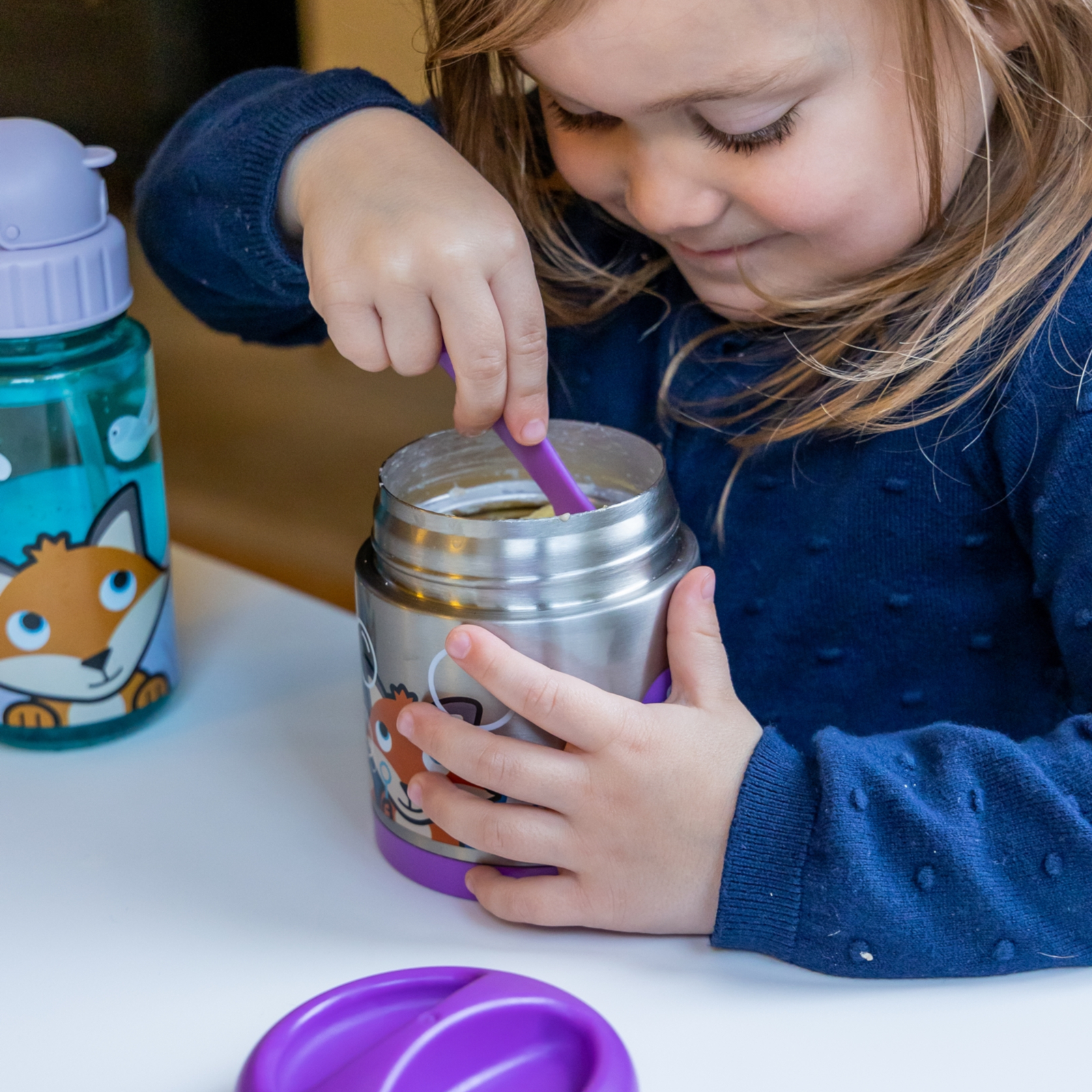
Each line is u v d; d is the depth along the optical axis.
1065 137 0.60
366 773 0.64
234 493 1.44
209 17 1.10
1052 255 0.61
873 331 0.67
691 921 0.53
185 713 0.69
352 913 0.54
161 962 0.52
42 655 0.63
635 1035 0.48
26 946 0.52
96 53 1.13
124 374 0.62
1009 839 0.52
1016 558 0.68
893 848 0.51
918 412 0.66
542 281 0.77
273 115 0.64
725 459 0.74
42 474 0.60
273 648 0.75
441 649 0.51
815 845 0.51
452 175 0.58
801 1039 0.47
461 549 0.51
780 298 0.65
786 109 0.55
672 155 0.58
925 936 0.50
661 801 0.52
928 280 0.63
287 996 0.50
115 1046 0.47
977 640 0.70
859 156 0.57
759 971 0.51
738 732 0.54
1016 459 0.63
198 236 0.71
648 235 0.70
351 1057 0.44
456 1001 0.44
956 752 0.54
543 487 0.57
